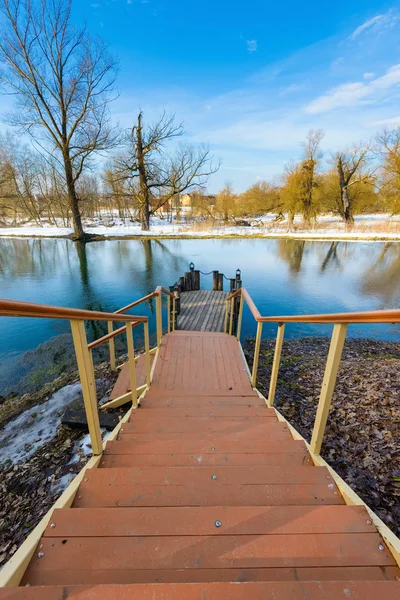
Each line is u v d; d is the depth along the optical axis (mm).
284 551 943
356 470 2088
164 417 2307
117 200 32344
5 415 3514
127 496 1256
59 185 26172
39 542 971
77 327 1468
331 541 979
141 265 13320
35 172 29500
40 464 2408
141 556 925
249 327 6922
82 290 9914
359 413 2844
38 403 3699
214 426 2121
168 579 864
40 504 2008
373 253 15500
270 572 882
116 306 8555
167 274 11820
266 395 3582
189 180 21953
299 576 871
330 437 2531
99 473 1405
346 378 3742
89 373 1555
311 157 23453
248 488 1299
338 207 26672
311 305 8461
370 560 923
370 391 3281
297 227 24000
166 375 3570
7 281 10938
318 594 764
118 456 1669
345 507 1117
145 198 22391
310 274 11719
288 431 2031
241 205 33531
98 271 12344
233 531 1015
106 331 6801
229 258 14711
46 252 16125
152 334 6473
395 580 840
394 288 9867
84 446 2551
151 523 1041
